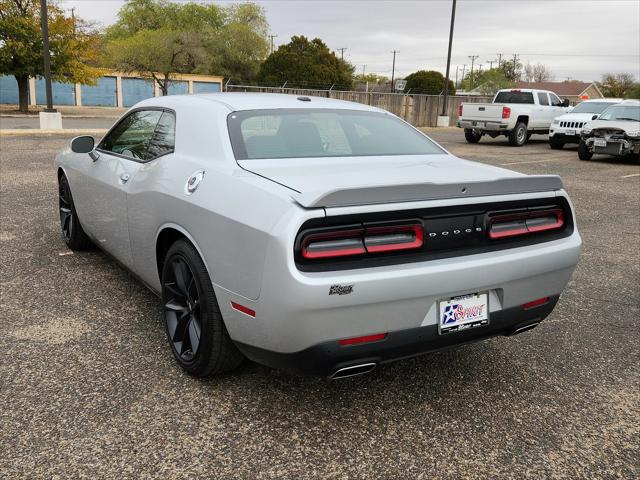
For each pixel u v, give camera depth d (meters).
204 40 55.88
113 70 42.91
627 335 3.85
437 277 2.47
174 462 2.38
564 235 2.99
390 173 2.86
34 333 3.52
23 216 6.58
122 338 3.49
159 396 2.86
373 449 2.51
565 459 2.50
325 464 2.40
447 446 2.56
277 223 2.30
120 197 3.69
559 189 2.97
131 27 66.94
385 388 3.04
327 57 60.09
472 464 2.44
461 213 2.59
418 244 2.48
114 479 2.26
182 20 66.94
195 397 2.87
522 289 2.80
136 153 3.77
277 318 2.33
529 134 20.88
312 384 3.04
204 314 2.80
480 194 2.64
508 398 2.99
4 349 3.29
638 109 15.30
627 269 5.42
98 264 4.89
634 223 7.60
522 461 2.47
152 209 3.22
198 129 3.21
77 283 4.42
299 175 2.71
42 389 2.88
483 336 2.77
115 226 3.88
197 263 2.82
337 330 2.35
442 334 2.58
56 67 30.52
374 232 2.40
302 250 2.27
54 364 3.14
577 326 3.99
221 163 2.93
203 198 2.75
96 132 19.39
